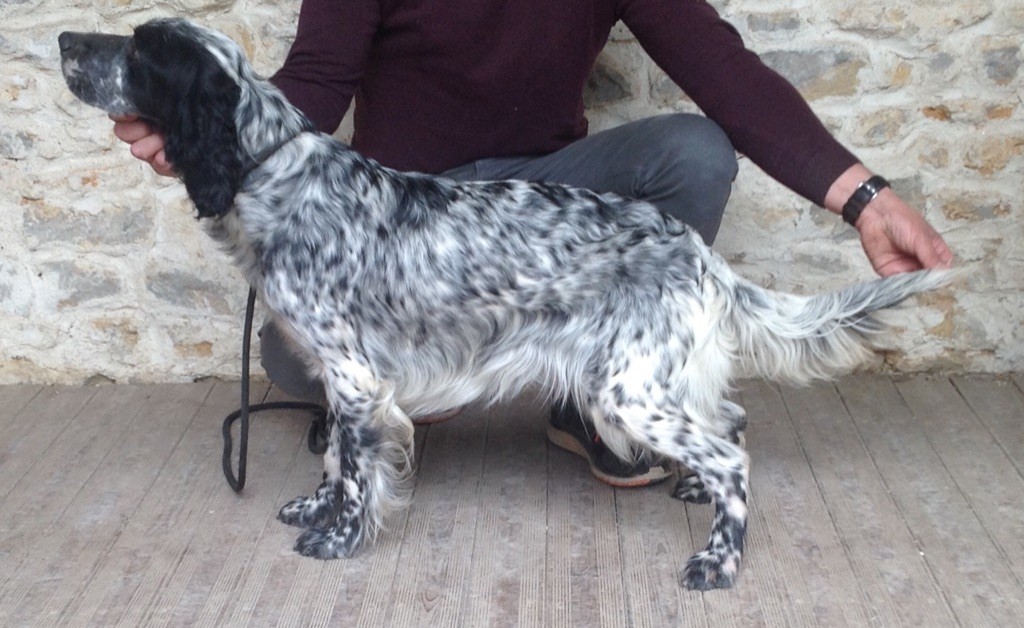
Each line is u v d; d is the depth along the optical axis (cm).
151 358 383
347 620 247
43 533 286
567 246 263
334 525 278
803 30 355
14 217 370
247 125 249
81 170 365
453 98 294
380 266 260
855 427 342
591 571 266
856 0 351
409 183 267
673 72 285
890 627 242
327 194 257
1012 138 358
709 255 268
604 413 266
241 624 246
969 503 295
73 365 383
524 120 298
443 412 328
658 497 302
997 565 265
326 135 267
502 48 286
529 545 278
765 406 357
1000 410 352
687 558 271
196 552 276
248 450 332
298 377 315
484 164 304
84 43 246
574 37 289
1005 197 364
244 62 254
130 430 348
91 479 316
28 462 327
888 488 304
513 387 283
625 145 290
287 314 261
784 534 281
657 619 247
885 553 271
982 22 350
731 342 267
